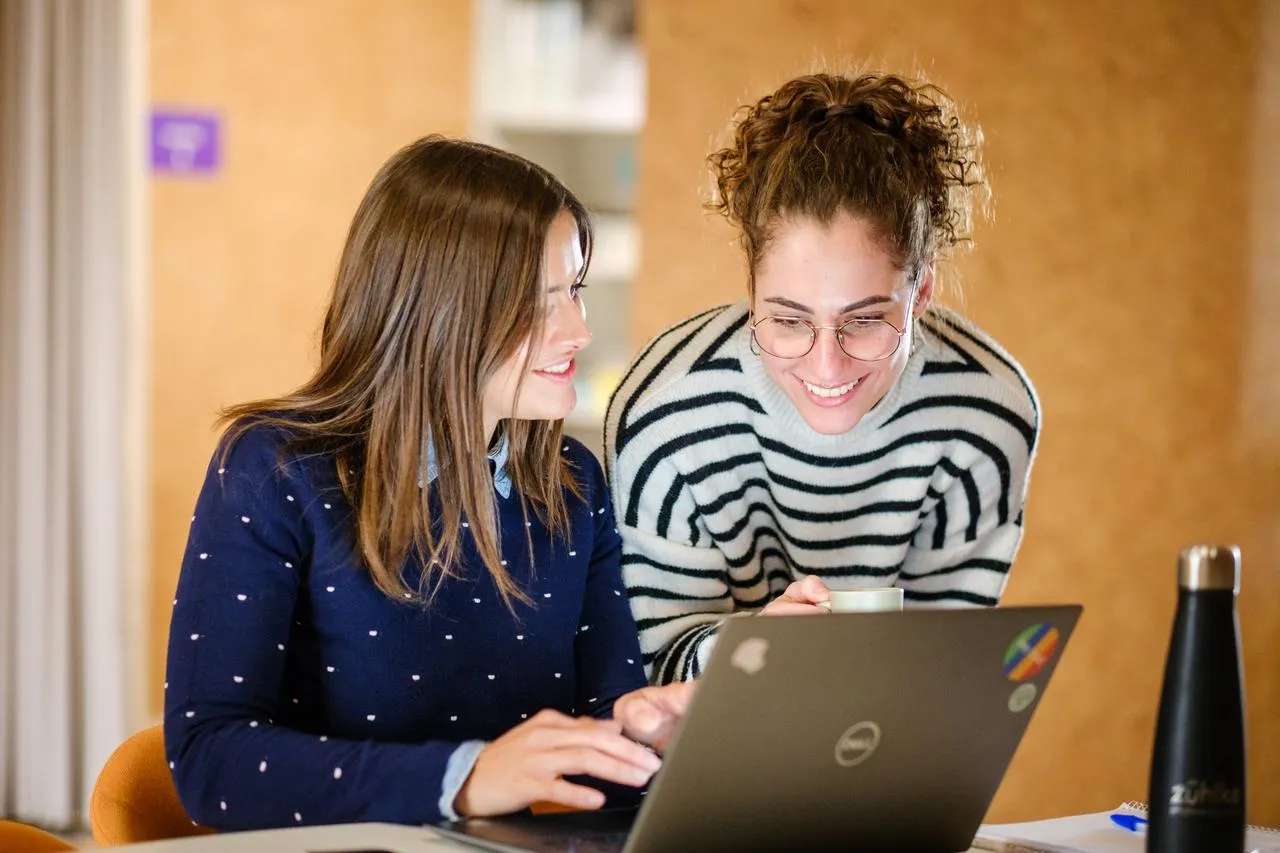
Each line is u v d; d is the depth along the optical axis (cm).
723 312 185
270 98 476
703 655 166
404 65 471
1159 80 329
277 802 125
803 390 163
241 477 145
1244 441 336
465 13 468
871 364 159
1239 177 332
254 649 138
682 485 181
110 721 391
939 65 326
